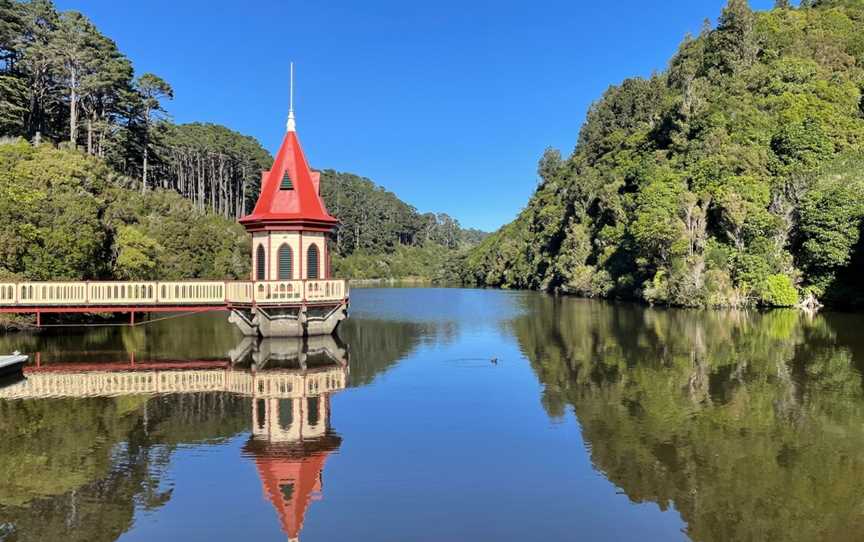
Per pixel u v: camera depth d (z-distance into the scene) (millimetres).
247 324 31859
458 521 10547
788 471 12750
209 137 121750
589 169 106125
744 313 50188
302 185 33188
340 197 179500
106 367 24625
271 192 32938
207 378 22656
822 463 13180
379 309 58438
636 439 15031
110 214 48562
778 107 73062
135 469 13039
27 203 36094
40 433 15609
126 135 81562
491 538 9945
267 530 10250
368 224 181750
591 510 10984
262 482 12312
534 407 18281
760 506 11094
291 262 32125
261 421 16734
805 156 62594
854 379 21953
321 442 14906
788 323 41625
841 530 10117
